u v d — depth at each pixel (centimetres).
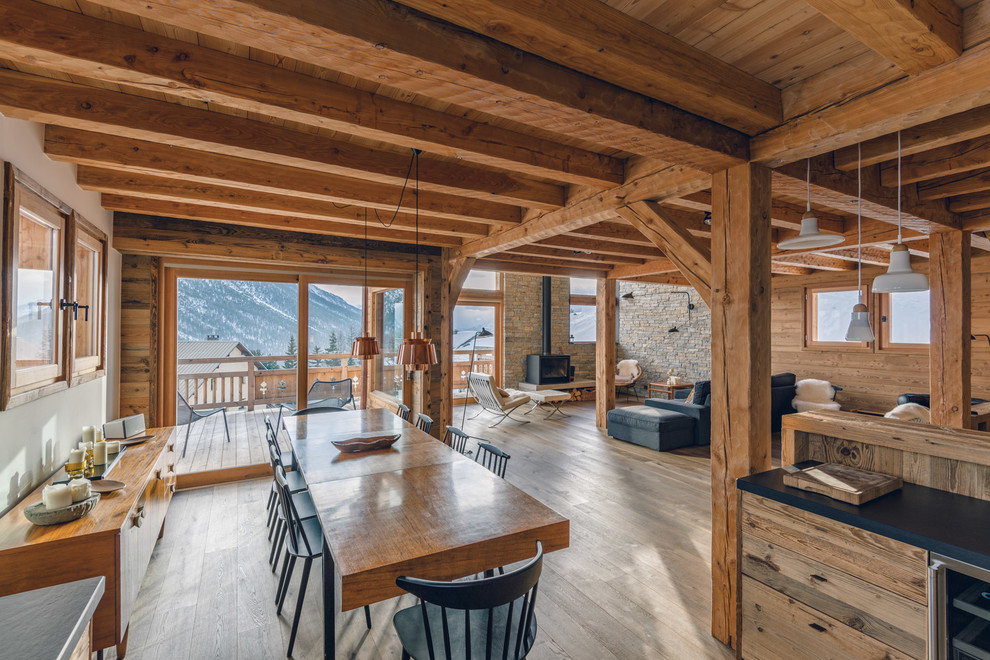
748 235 213
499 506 203
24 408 217
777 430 686
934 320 374
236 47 173
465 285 926
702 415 580
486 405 736
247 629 227
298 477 333
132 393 413
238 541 318
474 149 236
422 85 153
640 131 184
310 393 522
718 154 205
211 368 484
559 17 136
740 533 202
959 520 153
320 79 195
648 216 274
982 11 142
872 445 200
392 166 281
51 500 194
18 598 98
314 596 255
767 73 190
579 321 1078
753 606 197
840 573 166
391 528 180
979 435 183
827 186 250
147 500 251
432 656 142
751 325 212
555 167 263
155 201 366
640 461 516
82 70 158
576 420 761
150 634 222
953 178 305
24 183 212
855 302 708
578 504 386
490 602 137
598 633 224
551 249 584
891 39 138
